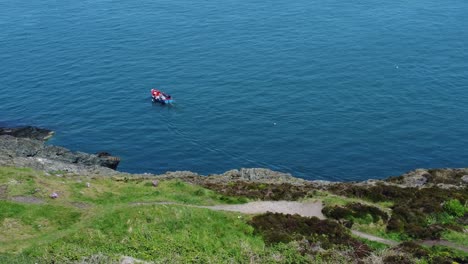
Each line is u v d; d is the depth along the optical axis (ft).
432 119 271.08
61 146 261.65
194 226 113.91
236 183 166.71
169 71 341.62
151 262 99.40
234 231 115.24
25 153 228.63
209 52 368.48
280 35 392.06
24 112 296.51
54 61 365.20
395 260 107.45
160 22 437.99
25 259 96.68
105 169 206.49
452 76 313.73
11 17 471.21
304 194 147.02
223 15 446.60
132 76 337.31
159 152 257.75
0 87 326.65
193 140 265.95
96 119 288.71
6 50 387.55
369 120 272.92
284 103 293.23
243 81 321.11
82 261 97.81
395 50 354.74
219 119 282.56
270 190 150.61
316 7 457.27
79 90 321.32
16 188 130.21
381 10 440.45
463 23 399.03
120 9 483.51
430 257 108.37
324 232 118.83
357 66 333.21
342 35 386.11
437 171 187.83
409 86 304.91
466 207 141.79
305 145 255.50
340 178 230.68
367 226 128.98
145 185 152.97
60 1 522.47
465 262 108.68
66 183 142.20
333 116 278.26
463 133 258.57
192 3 488.85
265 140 261.44
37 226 114.62
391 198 150.51
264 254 107.34
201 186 159.84
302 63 341.82
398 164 238.27
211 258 103.65
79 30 428.56
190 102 300.20
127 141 267.59
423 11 431.84
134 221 112.68
